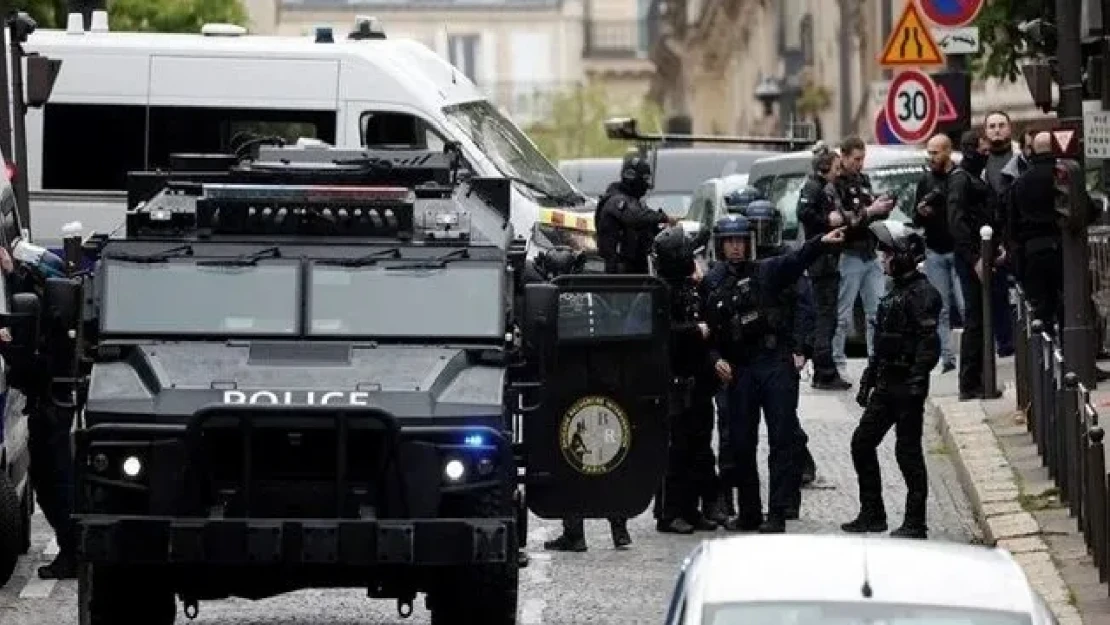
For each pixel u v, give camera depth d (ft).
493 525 116.88
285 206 128.16
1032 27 207.10
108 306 125.18
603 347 124.57
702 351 162.30
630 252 195.72
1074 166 189.67
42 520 174.40
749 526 164.45
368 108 225.15
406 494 118.21
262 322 124.98
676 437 164.45
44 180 225.76
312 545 116.57
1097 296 214.07
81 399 124.16
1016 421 192.34
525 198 226.79
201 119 225.56
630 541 161.17
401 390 119.75
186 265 126.21
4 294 151.94
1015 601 80.12
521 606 142.61
